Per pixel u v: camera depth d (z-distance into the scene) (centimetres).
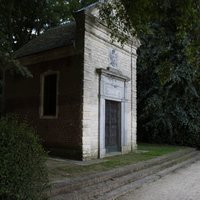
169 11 846
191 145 2181
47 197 650
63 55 1416
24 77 1605
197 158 1788
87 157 1312
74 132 1330
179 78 2052
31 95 1560
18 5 1716
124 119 1608
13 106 1644
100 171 1017
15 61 1137
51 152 1405
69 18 2250
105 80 1447
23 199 558
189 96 2125
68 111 1365
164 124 2155
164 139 2253
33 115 1534
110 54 1511
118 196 875
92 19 1370
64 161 1234
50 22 2238
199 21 820
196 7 810
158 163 1372
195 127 2117
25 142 584
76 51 1358
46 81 1508
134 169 1146
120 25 1198
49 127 1439
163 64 1059
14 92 1650
